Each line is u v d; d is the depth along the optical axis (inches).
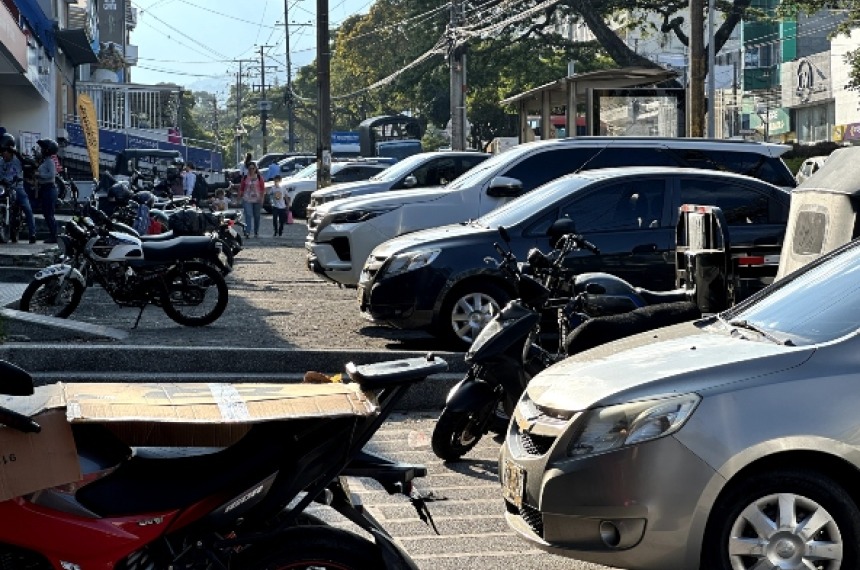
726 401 215.3
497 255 477.7
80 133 1729.8
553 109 1080.8
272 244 1157.1
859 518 213.2
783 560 213.3
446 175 852.6
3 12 930.1
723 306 378.3
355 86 3784.5
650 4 1895.9
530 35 2112.5
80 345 434.9
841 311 241.9
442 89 2623.0
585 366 243.4
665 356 234.7
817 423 212.7
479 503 303.6
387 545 177.8
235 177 2161.7
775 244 497.7
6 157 818.8
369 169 1651.1
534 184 595.8
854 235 367.2
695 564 214.4
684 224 401.7
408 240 493.7
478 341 326.6
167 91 2464.3
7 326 465.4
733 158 587.5
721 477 212.4
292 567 175.5
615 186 492.7
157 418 166.1
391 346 500.1
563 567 253.3
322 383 196.2
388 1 3105.3
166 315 587.8
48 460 164.1
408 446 365.4
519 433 245.1
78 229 529.0
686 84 1155.3
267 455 173.3
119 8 3233.3
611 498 216.5
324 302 659.4
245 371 432.8
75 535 165.6
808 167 911.7
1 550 165.5
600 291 358.6
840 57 2233.0
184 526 170.4
